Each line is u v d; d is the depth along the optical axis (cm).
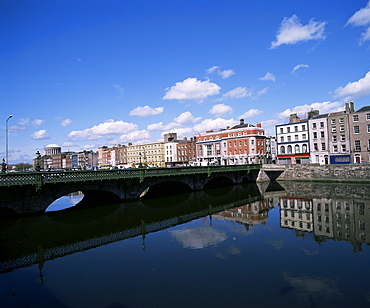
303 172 5356
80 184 2819
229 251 1513
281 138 6762
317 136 6000
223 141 7588
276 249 1530
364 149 5228
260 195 3850
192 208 2948
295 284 1098
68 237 1884
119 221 2362
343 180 4744
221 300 984
